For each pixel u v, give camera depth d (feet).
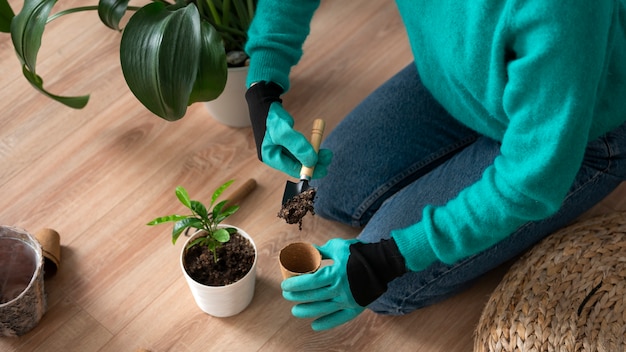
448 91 4.24
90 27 6.54
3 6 4.89
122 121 5.95
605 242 4.73
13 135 5.84
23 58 4.60
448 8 3.52
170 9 4.64
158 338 4.86
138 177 5.63
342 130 5.32
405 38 6.55
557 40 3.04
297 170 4.39
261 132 4.46
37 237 5.06
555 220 4.54
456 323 4.94
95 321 4.93
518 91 3.28
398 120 5.19
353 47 6.47
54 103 6.03
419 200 4.65
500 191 3.56
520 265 4.74
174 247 5.29
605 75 3.45
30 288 4.51
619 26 3.46
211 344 4.84
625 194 5.49
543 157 3.32
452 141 5.16
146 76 4.24
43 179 5.60
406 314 4.98
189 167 5.69
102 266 5.18
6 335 4.78
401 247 3.91
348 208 5.18
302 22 4.68
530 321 4.47
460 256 3.90
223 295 4.61
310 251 4.17
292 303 5.03
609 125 3.87
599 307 4.56
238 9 5.38
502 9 3.22
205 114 6.03
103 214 5.43
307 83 6.22
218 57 4.57
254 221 5.43
